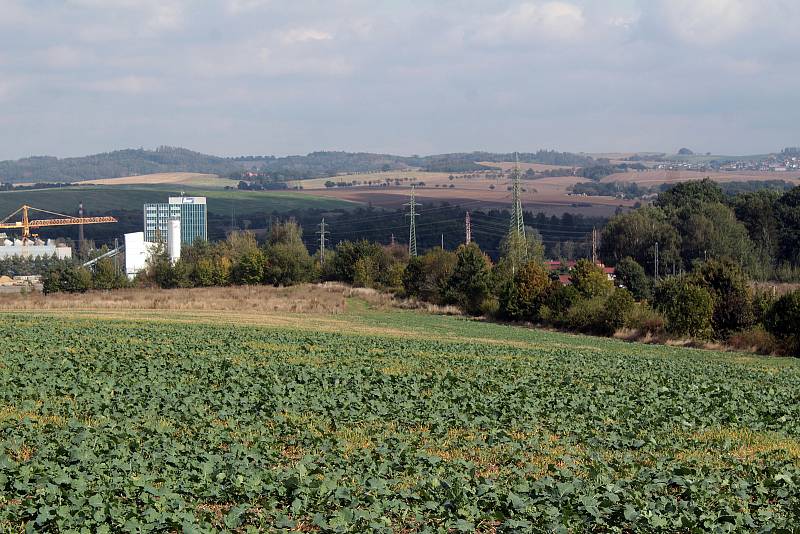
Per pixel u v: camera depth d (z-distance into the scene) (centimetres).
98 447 1720
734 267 6291
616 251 13400
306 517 1351
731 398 2947
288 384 2753
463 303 8975
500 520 1338
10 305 7531
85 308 7412
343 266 11719
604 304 6869
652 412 2547
